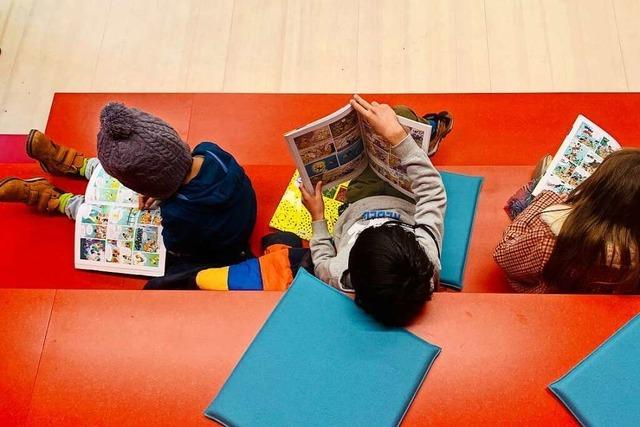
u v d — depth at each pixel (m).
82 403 1.32
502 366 1.30
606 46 2.54
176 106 2.34
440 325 1.35
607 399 1.25
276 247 1.92
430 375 1.30
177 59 2.64
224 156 1.76
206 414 1.29
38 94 2.61
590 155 1.94
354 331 1.35
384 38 2.62
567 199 1.54
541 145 2.17
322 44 2.62
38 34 2.72
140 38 2.69
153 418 1.30
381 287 1.25
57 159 2.14
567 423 1.24
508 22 2.61
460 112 2.26
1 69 2.66
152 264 2.00
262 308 1.41
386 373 1.30
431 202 1.57
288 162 2.22
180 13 2.72
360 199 1.80
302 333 1.35
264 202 2.13
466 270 1.88
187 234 1.78
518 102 2.26
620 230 1.34
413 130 1.61
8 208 2.13
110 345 1.38
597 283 1.46
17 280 2.03
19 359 1.37
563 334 1.33
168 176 1.59
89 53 2.67
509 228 1.63
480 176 1.99
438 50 2.58
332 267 1.55
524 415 1.25
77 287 2.01
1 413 1.32
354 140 1.71
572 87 2.48
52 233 2.09
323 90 2.54
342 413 1.26
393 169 1.71
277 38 2.65
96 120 2.34
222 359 1.35
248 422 1.27
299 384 1.30
